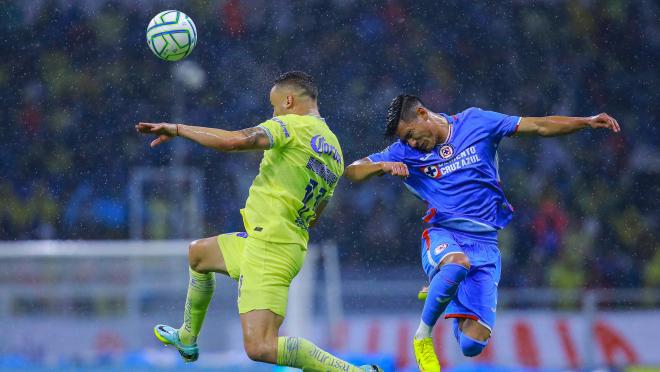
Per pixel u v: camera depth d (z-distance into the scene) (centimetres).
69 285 4122
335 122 6081
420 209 5681
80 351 4072
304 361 2072
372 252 5609
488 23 6316
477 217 2286
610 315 4225
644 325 4191
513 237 5616
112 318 4109
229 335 4112
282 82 2127
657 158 5909
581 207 5712
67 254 4131
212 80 6216
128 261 4144
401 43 6294
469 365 3953
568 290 4653
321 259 4694
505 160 5838
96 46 6362
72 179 6000
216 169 5809
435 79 6212
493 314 2305
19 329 4078
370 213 5678
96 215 5866
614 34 6288
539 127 2234
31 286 4106
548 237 5612
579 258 5544
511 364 4159
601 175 5809
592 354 4153
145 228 5722
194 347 2280
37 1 6475
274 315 2061
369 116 6088
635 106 6112
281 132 2020
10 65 6331
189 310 2225
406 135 2272
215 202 5747
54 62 6353
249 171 5800
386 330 4250
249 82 6216
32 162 6084
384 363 3500
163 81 6234
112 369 3691
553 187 5759
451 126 2295
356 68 6231
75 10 6450
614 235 5631
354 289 4466
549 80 6194
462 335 2320
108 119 6153
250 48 6281
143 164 5947
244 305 2062
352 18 6344
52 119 6194
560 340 4191
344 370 2102
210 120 6153
